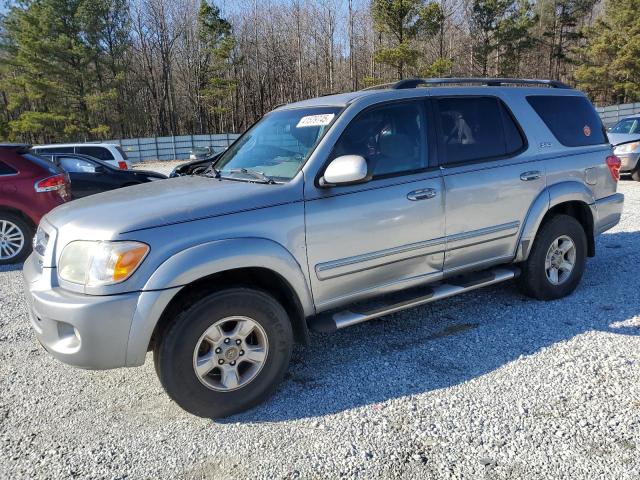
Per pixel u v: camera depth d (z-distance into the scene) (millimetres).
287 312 3506
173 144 38906
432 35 39781
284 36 58875
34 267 3303
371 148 3613
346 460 2672
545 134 4531
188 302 2951
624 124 13219
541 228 4551
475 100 4195
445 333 4184
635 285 5039
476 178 4012
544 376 3400
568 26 54500
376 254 3572
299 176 3320
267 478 2566
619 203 5074
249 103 60375
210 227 3008
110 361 2842
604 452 2635
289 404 3238
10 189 6898
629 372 3387
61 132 43188
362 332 4281
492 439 2781
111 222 2910
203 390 3008
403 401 3201
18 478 2631
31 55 39719
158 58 57969
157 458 2764
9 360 4016
